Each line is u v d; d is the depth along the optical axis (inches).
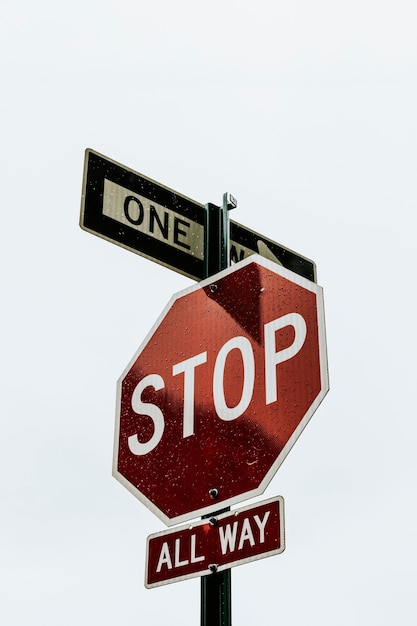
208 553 109.0
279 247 167.5
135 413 131.6
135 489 125.0
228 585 112.5
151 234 144.9
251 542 105.1
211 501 115.6
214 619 110.6
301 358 116.3
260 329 123.5
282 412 114.4
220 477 116.3
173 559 112.3
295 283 123.1
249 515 107.2
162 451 125.0
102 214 140.3
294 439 111.0
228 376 123.2
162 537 115.2
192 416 124.3
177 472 121.6
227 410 120.6
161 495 121.7
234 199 155.2
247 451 115.3
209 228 152.4
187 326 133.3
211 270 148.7
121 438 131.1
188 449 122.0
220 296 132.1
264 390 118.0
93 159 143.5
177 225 149.6
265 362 120.0
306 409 112.1
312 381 113.4
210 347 128.3
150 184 149.5
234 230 158.9
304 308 119.8
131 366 136.8
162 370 132.3
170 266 144.8
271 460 112.1
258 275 128.7
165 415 127.7
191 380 127.6
